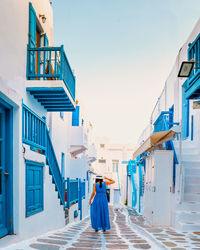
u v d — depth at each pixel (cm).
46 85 668
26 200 552
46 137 748
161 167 804
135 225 815
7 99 494
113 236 614
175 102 1284
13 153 526
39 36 890
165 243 495
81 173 1483
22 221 523
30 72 679
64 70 723
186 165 906
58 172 875
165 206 789
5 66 521
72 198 1127
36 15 796
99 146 3594
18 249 423
